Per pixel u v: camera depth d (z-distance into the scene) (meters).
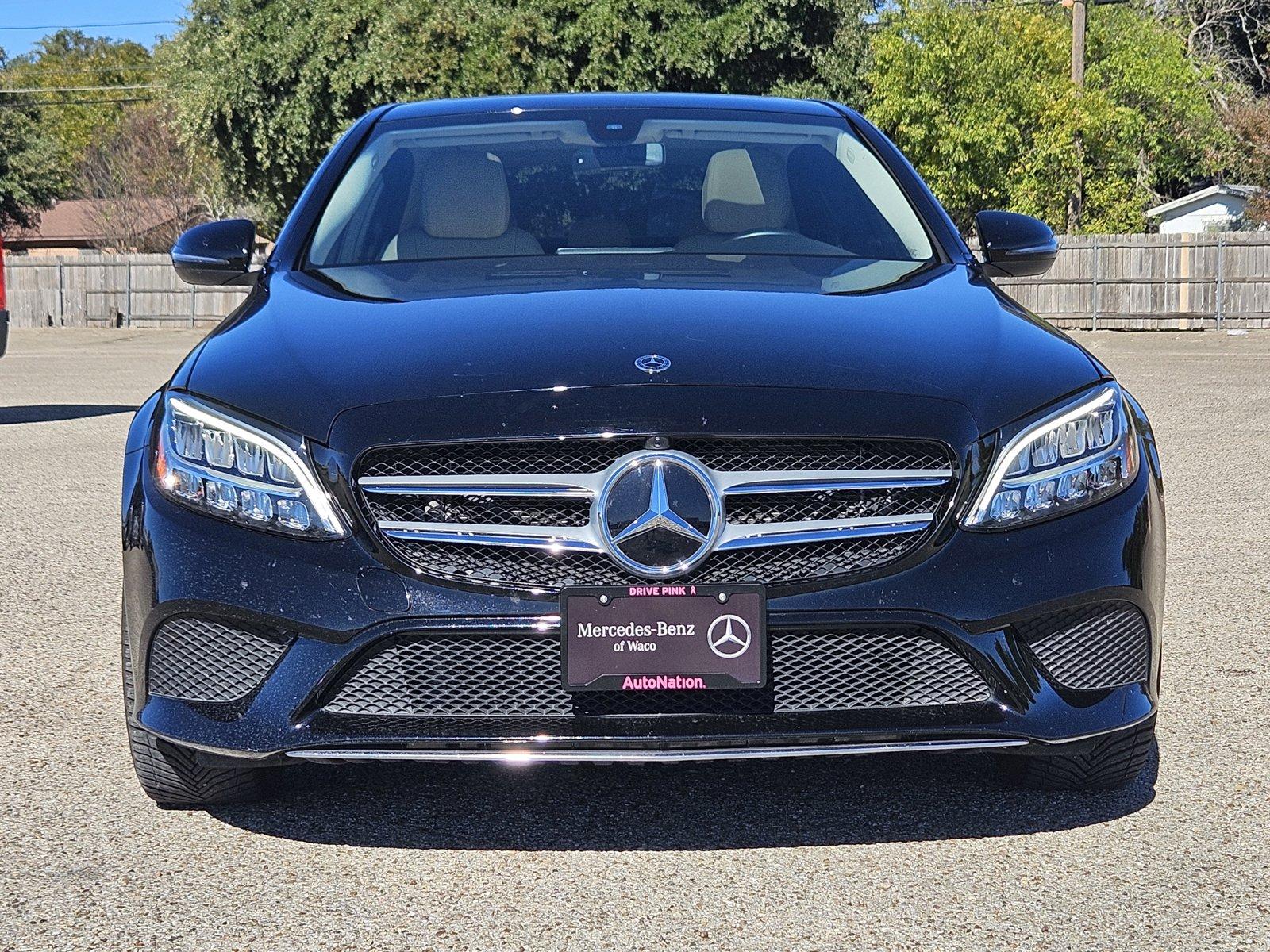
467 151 3.82
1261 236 24.78
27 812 2.93
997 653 2.55
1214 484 7.16
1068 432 2.65
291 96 26.17
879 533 2.55
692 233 3.53
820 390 2.61
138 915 2.44
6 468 8.23
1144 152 36.78
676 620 2.49
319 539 2.54
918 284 3.21
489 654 2.53
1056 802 2.92
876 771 3.10
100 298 32.06
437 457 2.56
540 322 2.85
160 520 2.62
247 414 2.62
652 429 2.53
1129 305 25.52
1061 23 34.47
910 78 29.05
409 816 2.87
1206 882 2.52
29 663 4.09
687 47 24.59
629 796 2.97
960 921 2.38
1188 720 3.49
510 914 2.43
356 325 2.89
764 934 2.34
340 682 2.53
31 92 44.81
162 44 31.31
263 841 2.76
